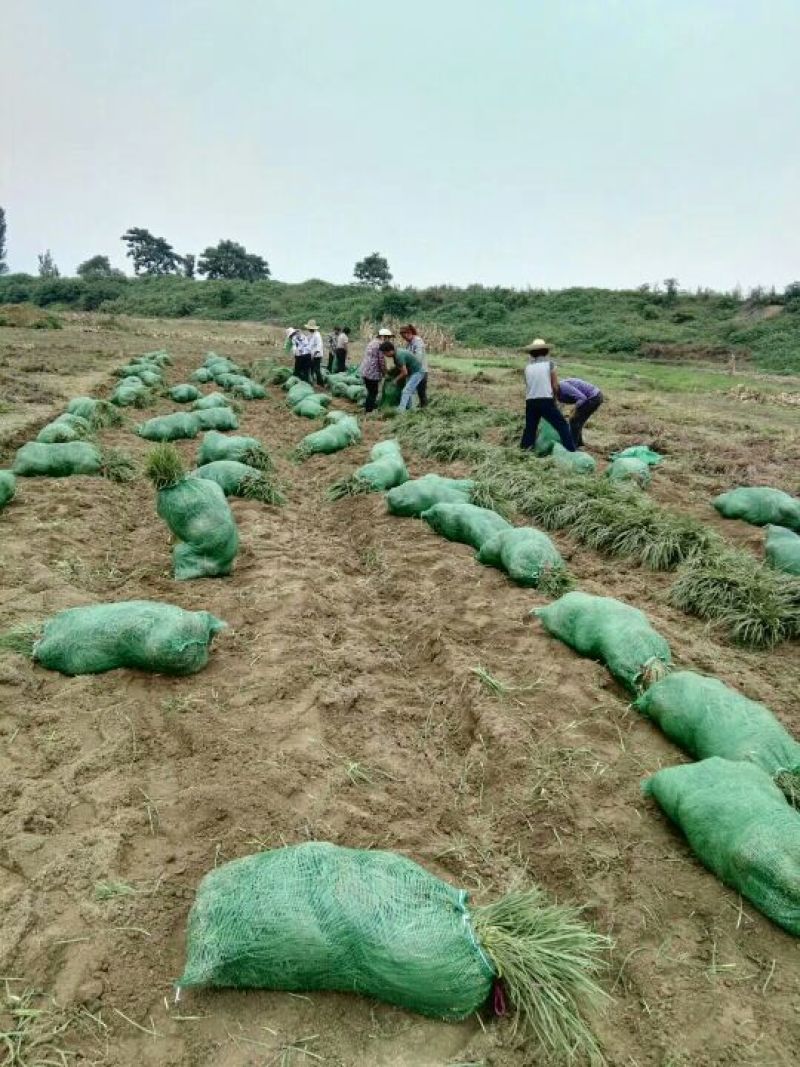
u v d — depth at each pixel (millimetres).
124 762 3791
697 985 2719
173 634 4422
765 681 5090
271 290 66750
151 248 96688
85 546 6742
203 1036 2479
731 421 15961
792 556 6824
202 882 2771
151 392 15281
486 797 3799
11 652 4562
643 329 42312
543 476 9109
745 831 3033
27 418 11203
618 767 3941
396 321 41250
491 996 2609
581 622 4988
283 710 4285
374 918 2494
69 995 2562
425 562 6777
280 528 7672
